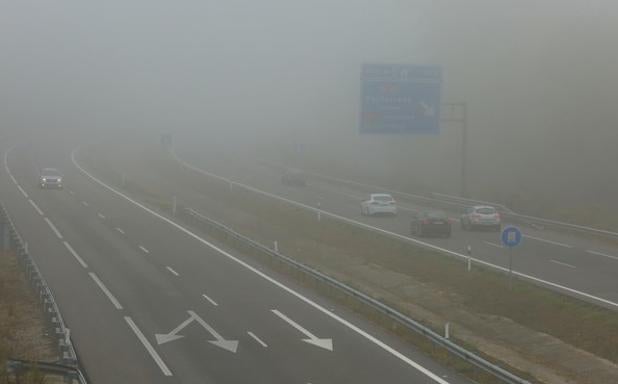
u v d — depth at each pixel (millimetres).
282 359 24000
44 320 28328
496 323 31828
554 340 28984
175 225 55500
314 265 44906
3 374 19562
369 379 22047
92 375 21938
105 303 31656
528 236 53094
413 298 37031
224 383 21281
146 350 24734
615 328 28297
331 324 28938
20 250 39219
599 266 41250
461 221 56469
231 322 28844
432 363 24016
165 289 34688
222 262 41969
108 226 54188
